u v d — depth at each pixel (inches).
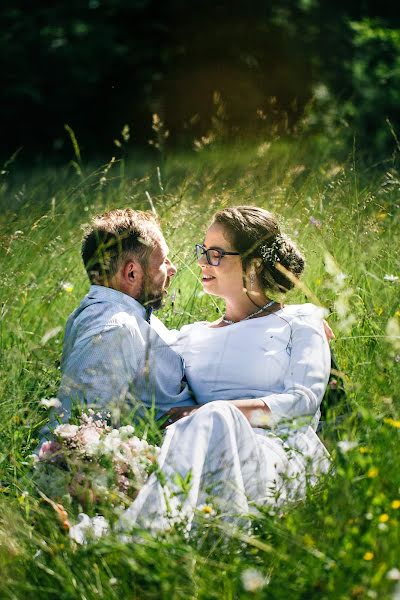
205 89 659.4
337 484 113.5
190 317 183.9
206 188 232.5
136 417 144.3
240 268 152.6
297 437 135.3
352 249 192.9
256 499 122.0
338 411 138.6
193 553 101.6
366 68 682.8
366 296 176.4
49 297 185.8
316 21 701.3
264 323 150.5
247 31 690.8
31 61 690.8
